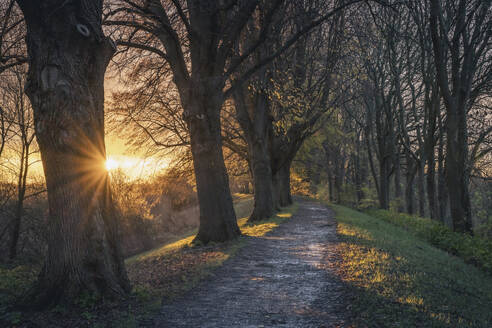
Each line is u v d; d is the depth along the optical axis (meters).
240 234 13.70
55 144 5.83
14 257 19.28
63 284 5.68
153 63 14.87
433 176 23.05
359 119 37.34
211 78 13.05
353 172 50.12
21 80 17.84
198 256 10.62
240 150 22.31
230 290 7.00
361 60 25.12
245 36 18.59
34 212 20.97
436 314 5.09
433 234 15.58
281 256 10.34
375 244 11.07
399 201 28.28
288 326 5.04
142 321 5.20
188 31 12.59
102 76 6.52
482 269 10.21
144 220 28.91
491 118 21.00
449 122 14.84
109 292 5.90
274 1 12.69
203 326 5.07
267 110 21.16
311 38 22.20
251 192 61.28
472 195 28.64
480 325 4.93
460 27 14.70
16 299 5.79
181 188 32.50
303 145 28.75
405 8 21.42
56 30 5.81
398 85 23.77
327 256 9.92
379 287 6.39
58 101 5.80
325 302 6.03
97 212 6.10
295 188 44.16
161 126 18.16
